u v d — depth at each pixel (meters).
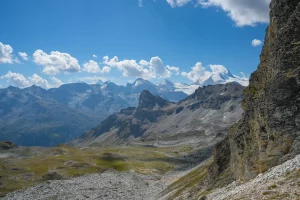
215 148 81.12
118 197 114.25
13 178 144.88
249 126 54.75
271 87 45.56
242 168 52.72
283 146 39.91
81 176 164.75
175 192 92.62
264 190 31.62
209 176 75.56
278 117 41.75
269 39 56.66
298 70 42.41
